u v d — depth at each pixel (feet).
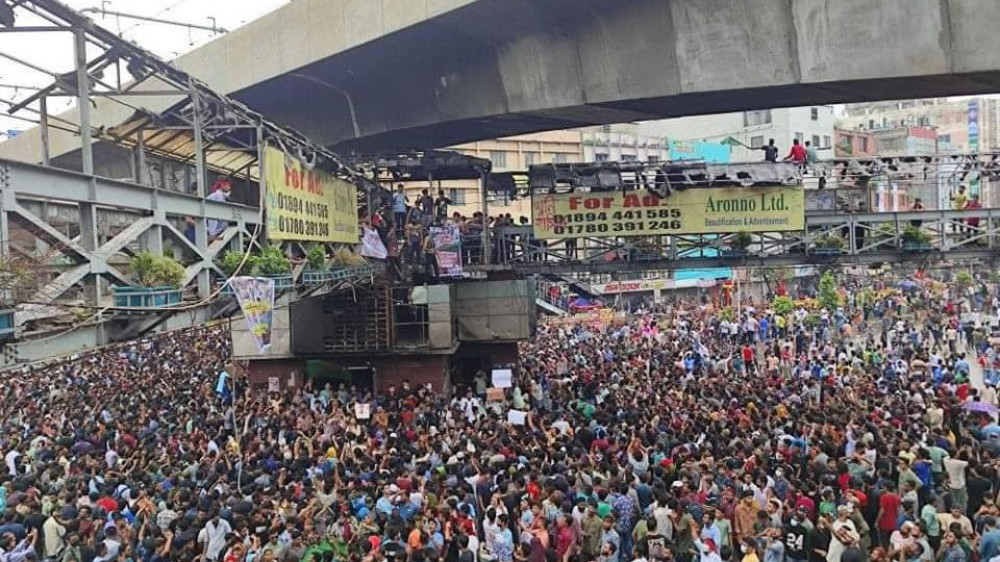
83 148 34.78
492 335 83.56
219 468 43.70
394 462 45.21
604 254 81.76
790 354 94.79
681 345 101.55
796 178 75.66
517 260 81.61
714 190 77.05
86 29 36.42
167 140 61.46
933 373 75.87
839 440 48.26
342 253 63.72
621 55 62.28
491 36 68.03
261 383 79.15
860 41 51.52
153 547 33.99
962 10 47.73
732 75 57.00
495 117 74.74
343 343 77.71
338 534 35.81
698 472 42.01
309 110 90.02
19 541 35.12
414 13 63.67
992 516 34.50
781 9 53.78
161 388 71.77
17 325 29.09
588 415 57.88
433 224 80.07
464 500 39.19
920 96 60.08
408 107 81.66
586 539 37.29
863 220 76.84
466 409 64.49
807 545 35.22
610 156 220.64
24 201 32.42
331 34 71.00
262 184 48.19
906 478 40.60
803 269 191.62
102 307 31.37
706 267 78.69
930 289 180.24
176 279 36.76
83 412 60.39
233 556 32.35
